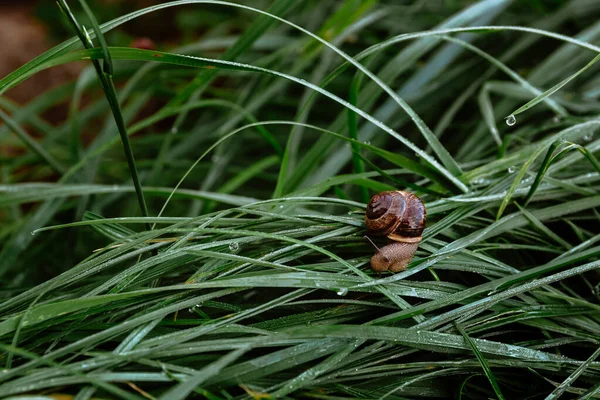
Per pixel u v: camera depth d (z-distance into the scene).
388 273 0.54
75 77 1.08
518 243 0.58
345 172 0.71
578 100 0.68
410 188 0.61
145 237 0.54
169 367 0.50
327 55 0.77
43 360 0.49
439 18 0.82
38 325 0.52
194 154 0.78
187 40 1.14
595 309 0.54
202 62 0.54
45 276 0.68
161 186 0.74
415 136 0.71
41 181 0.84
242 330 0.51
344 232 0.55
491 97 0.72
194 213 0.69
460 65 0.74
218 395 0.51
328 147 0.65
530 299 0.55
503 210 0.58
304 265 0.54
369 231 0.54
